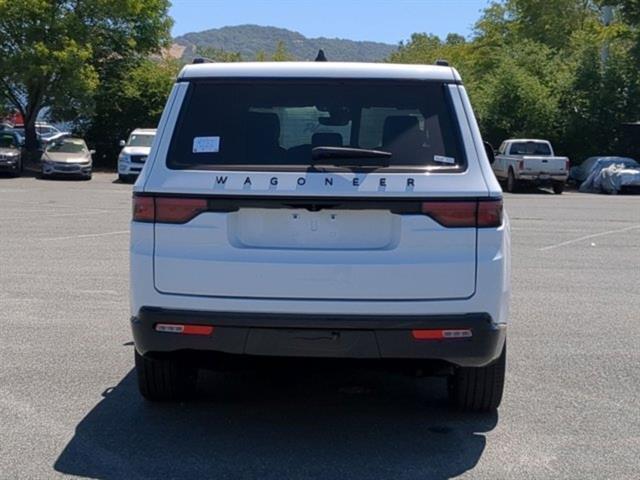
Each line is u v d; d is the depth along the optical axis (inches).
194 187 199.8
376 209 197.6
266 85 212.4
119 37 1569.9
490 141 1604.3
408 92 210.8
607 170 1295.5
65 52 1411.2
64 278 437.7
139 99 1643.7
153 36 1632.6
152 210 202.1
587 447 214.4
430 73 212.5
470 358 201.5
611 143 1578.5
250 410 240.4
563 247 604.1
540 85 1599.4
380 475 195.0
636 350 310.0
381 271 196.2
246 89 212.4
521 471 198.4
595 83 1576.0
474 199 198.4
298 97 210.8
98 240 593.3
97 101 1624.0
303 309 197.3
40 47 1387.8
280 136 207.6
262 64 216.4
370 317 196.5
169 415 234.5
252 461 202.5
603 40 1600.6
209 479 191.5
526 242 630.5
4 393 250.8
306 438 218.7
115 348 300.7
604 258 550.9
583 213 888.3
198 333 200.2
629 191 1270.9
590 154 1578.5
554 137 1584.6
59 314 354.0
